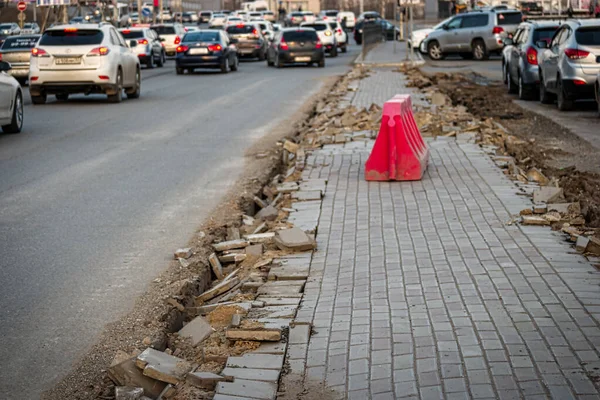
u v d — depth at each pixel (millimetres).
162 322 7184
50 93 27719
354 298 7359
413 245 9008
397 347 6160
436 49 49500
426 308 6977
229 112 23797
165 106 25953
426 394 5391
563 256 8367
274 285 7926
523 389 5371
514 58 27812
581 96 22469
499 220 9953
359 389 5551
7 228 10648
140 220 10992
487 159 14266
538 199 10859
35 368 6359
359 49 69500
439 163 13938
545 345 6051
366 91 29062
